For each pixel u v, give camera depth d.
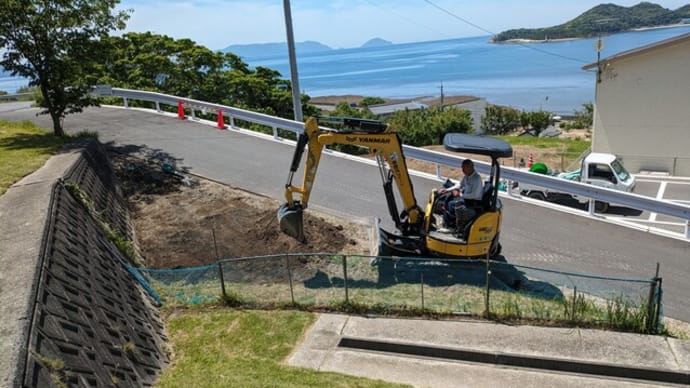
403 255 10.05
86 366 5.17
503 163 23.72
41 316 5.25
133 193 13.81
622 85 20.91
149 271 9.24
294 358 7.27
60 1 14.76
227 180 14.90
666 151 20.91
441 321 8.12
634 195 12.62
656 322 7.70
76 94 16.16
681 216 11.95
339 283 9.39
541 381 6.76
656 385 6.65
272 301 8.84
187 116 23.25
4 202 8.52
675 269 10.29
